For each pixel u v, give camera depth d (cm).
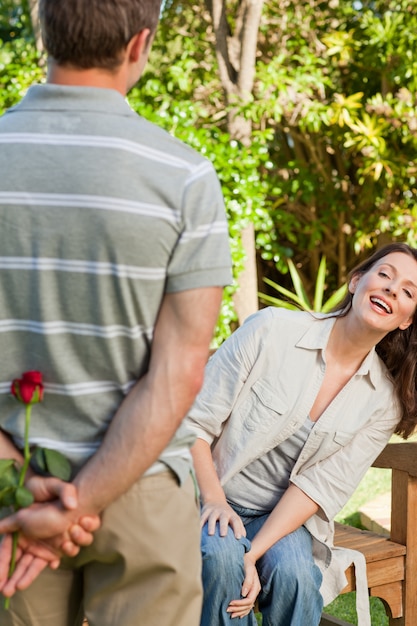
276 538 214
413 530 249
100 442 130
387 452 249
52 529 125
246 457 223
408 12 643
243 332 227
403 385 230
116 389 129
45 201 122
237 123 586
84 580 139
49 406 130
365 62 657
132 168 123
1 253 125
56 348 126
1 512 137
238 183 555
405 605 248
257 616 323
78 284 124
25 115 127
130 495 130
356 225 688
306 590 208
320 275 625
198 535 139
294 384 223
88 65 128
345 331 225
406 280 219
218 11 586
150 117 548
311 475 223
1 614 140
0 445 133
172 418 125
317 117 607
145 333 127
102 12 124
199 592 138
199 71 655
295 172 710
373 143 611
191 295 125
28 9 653
